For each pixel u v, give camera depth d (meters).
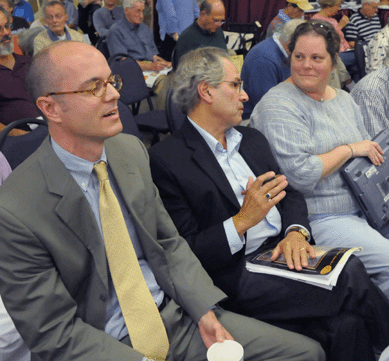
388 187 1.77
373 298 1.33
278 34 2.74
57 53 1.01
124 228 1.12
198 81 1.43
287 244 1.42
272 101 1.75
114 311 1.15
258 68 2.72
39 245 1.02
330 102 1.83
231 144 1.54
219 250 1.38
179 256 1.28
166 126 2.82
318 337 1.33
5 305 1.02
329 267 1.30
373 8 4.86
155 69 3.85
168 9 4.57
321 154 1.73
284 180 1.34
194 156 1.45
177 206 1.44
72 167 1.09
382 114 2.06
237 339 1.22
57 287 1.04
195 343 1.22
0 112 2.78
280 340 1.22
